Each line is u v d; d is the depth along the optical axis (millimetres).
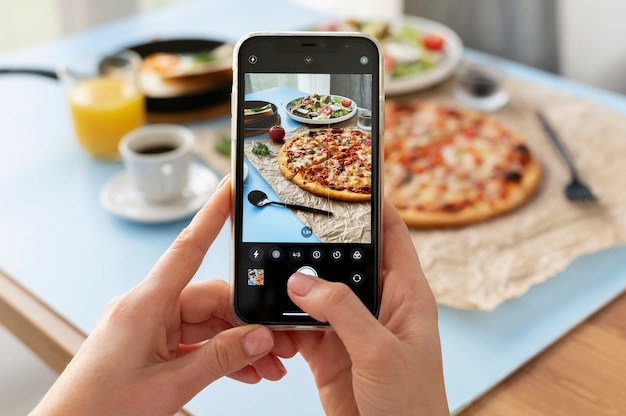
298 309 510
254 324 507
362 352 462
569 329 604
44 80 947
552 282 647
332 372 538
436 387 479
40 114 882
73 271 671
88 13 1389
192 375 478
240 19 1063
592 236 686
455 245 684
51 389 476
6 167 797
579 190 735
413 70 911
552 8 1282
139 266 677
